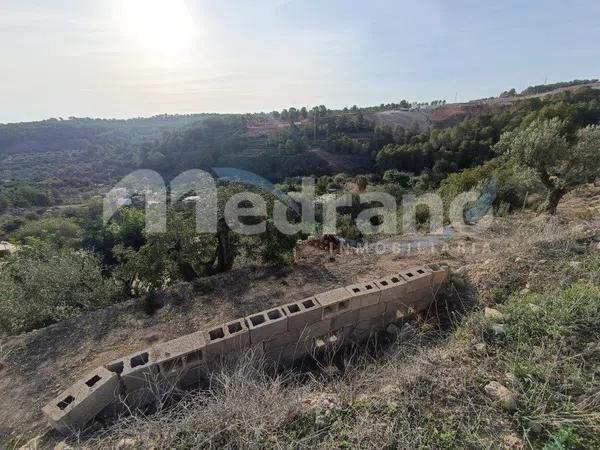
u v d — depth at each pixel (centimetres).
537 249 390
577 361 217
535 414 184
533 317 260
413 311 372
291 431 189
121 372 251
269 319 305
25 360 331
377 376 241
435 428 182
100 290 561
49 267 562
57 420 215
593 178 715
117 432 205
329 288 455
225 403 207
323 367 305
